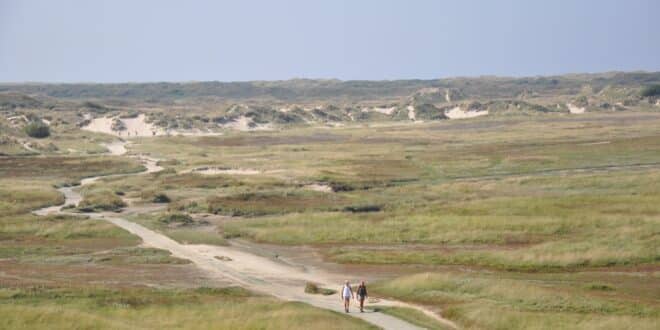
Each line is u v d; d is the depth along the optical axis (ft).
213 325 334.24
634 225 611.47
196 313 359.87
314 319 346.95
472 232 625.82
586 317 350.84
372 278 492.13
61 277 471.62
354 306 399.85
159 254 568.82
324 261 556.92
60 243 625.41
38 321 316.19
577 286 433.89
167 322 339.16
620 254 522.06
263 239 647.97
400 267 527.81
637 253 524.11
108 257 553.23
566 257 521.24
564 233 610.65
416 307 395.55
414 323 356.38
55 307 348.18
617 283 449.89
